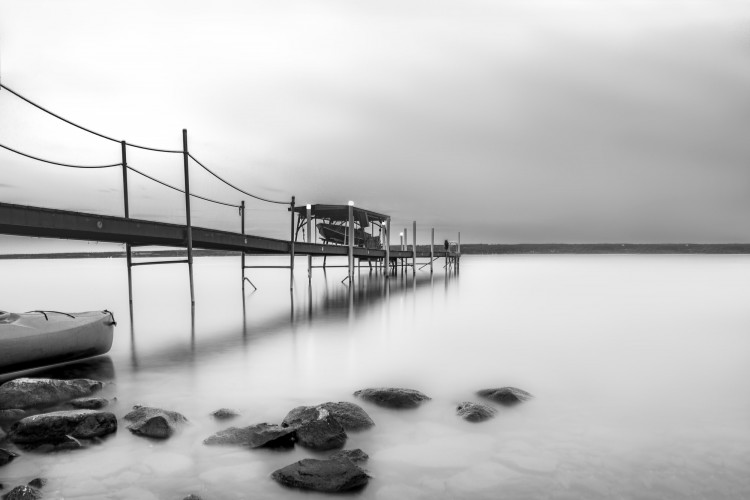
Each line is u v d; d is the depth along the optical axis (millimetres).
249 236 19781
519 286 30016
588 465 4594
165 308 18609
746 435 5375
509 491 4094
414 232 38125
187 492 4082
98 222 12562
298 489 4086
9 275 48531
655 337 12031
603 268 60062
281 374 8312
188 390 7277
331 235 38812
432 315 16453
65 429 5078
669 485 4203
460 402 6598
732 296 23172
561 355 9883
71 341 8406
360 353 10148
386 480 4277
